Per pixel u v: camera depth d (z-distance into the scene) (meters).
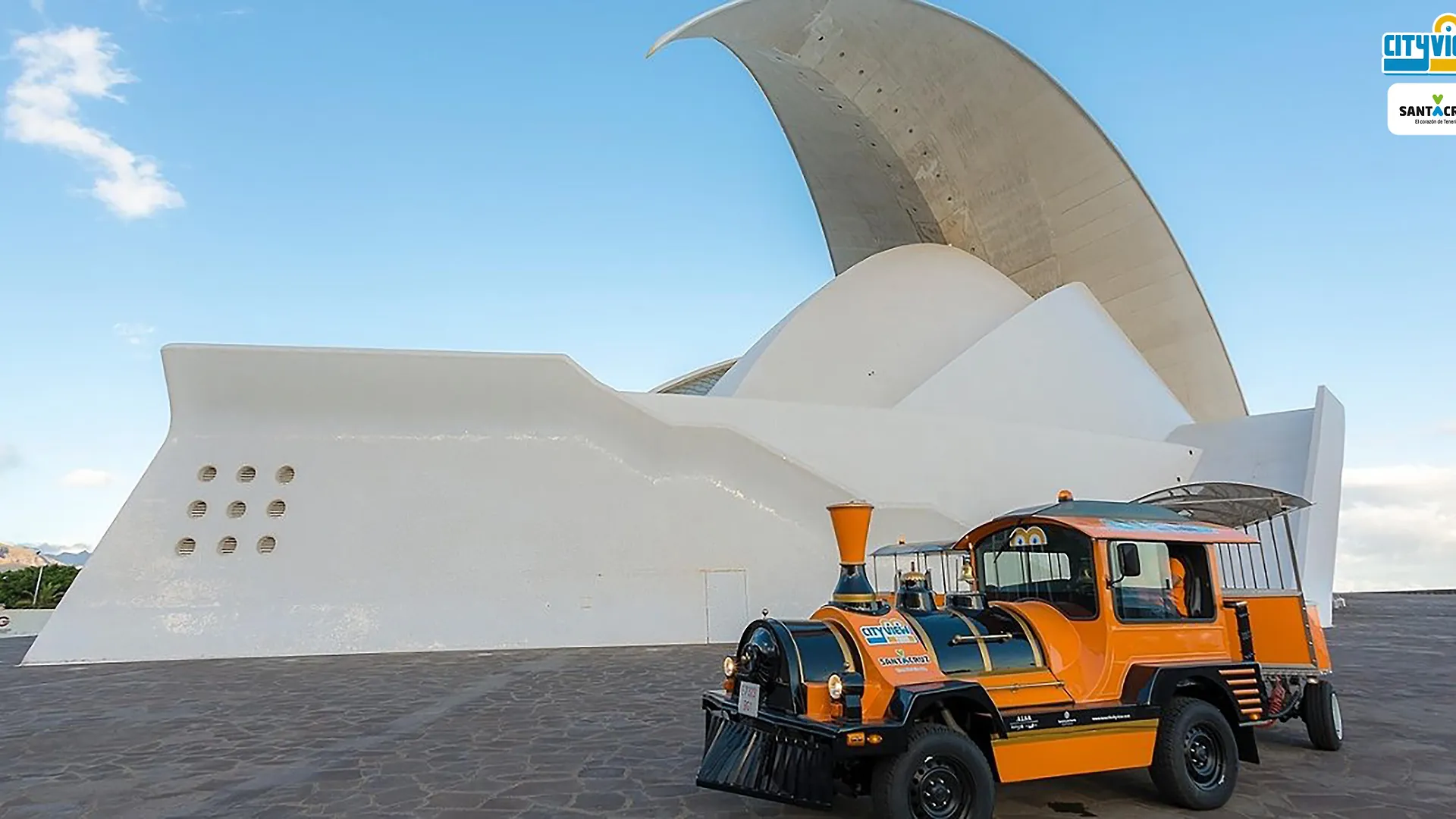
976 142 27.56
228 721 8.26
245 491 15.44
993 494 19.09
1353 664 12.35
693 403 17.98
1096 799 5.54
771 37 25.64
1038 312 23.75
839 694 4.64
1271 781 5.93
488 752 6.82
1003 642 5.26
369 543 15.44
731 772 5.05
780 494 17.42
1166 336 27.58
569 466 16.80
